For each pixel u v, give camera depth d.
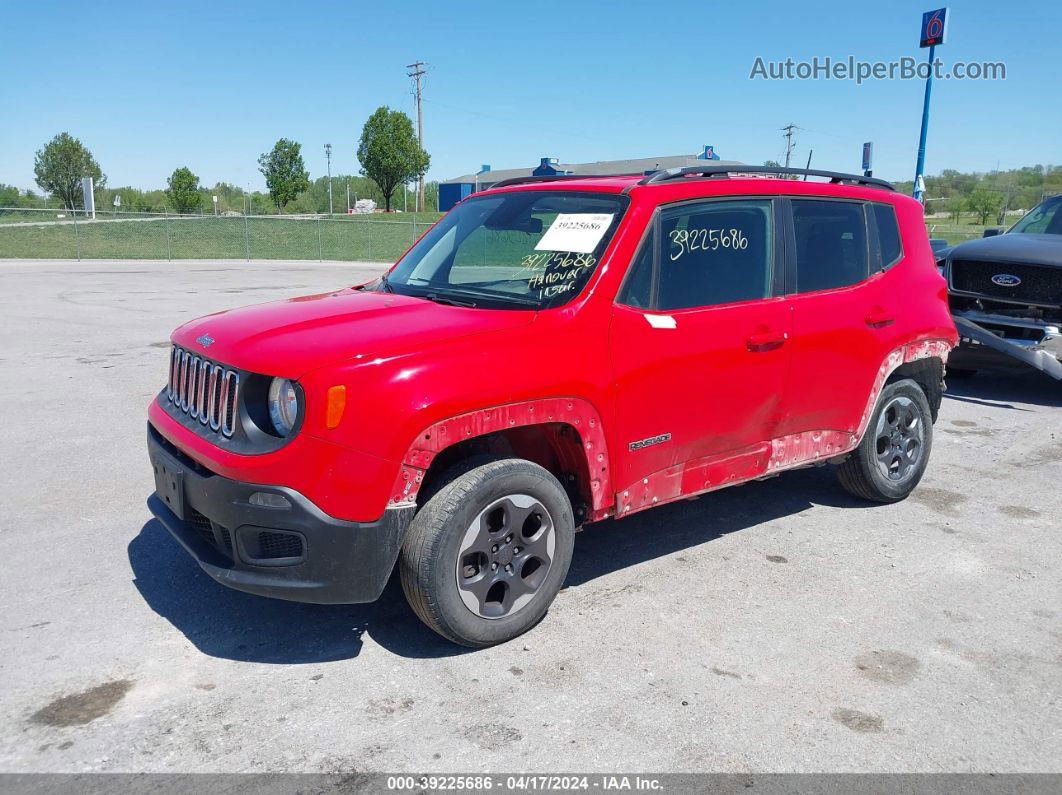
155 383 8.60
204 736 2.93
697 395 4.00
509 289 3.88
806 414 4.55
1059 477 6.08
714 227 4.12
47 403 7.71
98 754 2.82
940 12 14.95
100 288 19.48
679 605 3.98
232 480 3.15
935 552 4.68
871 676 3.40
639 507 3.93
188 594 4.01
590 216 3.96
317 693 3.20
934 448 6.82
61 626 3.68
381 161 70.56
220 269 28.20
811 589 4.18
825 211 4.69
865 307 4.75
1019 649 3.64
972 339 8.50
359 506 3.11
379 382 3.11
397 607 3.93
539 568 3.62
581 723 3.04
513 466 3.41
